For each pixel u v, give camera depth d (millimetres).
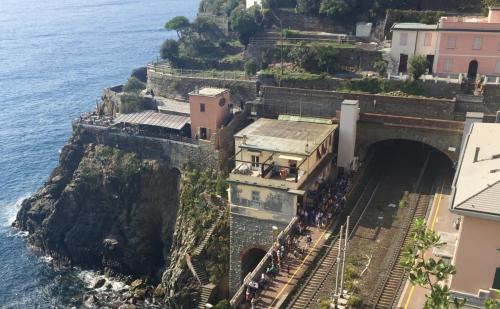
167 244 70062
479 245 33406
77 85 150250
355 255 46375
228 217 61906
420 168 65562
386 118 62625
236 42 95375
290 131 60656
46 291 66125
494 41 68625
